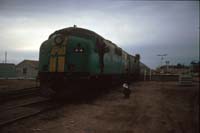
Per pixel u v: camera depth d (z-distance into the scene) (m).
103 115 8.91
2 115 8.14
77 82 11.39
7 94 12.93
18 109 9.31
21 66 44.72
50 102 11.38
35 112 8.66
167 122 8.06
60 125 7.25
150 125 7.62
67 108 9.92
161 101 13.02
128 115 9.07
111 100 12.97
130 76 29.27
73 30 12.92
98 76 13.55
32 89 16.69
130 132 6.80
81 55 11.35
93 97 13.77
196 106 11.21
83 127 7.12
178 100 13.45
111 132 6.73
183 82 25.44
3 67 39.62
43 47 11.90
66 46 11.33
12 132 6.36
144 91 18.62
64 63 11.19
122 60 21.50
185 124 7.77
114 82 19.47
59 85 11.36
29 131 6.52
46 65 11.54
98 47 13.40
